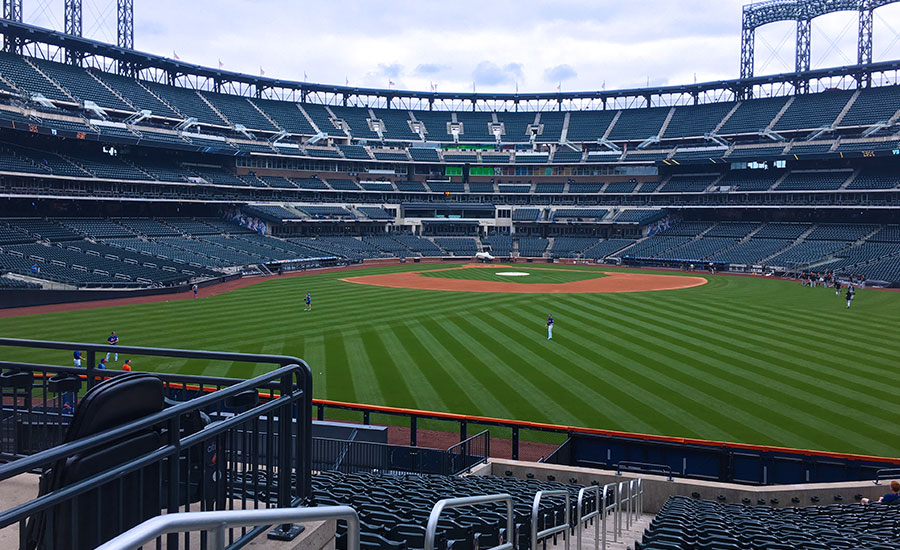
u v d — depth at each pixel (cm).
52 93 6838
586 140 10281
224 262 6888
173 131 7906
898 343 3309
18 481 643
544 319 4091
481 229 10388
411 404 2288
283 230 8850
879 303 4909
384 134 10338
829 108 8706
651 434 1983
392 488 1104
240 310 4412
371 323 3891
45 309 4425
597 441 1862
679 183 9450
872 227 7744
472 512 968
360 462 1652
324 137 9631
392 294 5412
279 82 9838
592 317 4181
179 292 5447
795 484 1633
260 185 8712
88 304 4694
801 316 4222
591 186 10062
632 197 9719
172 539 441
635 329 3722
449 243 9988
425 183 10375
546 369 2755
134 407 430
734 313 4362
